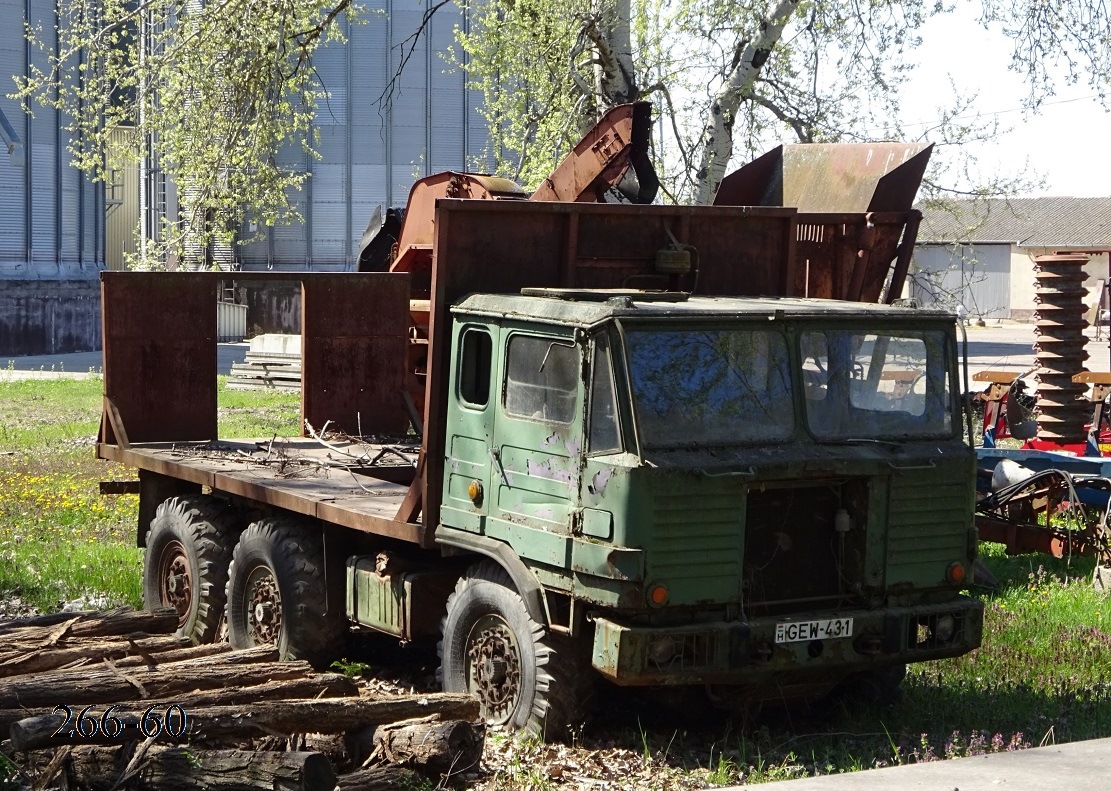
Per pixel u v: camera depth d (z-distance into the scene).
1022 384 18.70
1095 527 12.40
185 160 17.92
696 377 7.39
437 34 53.56
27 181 49.81
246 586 9.88
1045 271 17.91
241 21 16.77
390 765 6.61
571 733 7.54
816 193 12.12
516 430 7.77
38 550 13.53
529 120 19.33
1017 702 8.45
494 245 8.48
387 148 54.16
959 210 18.89
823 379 7.77
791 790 5.70
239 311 55.12
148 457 11.15
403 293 12.54
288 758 6.03
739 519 7.28
